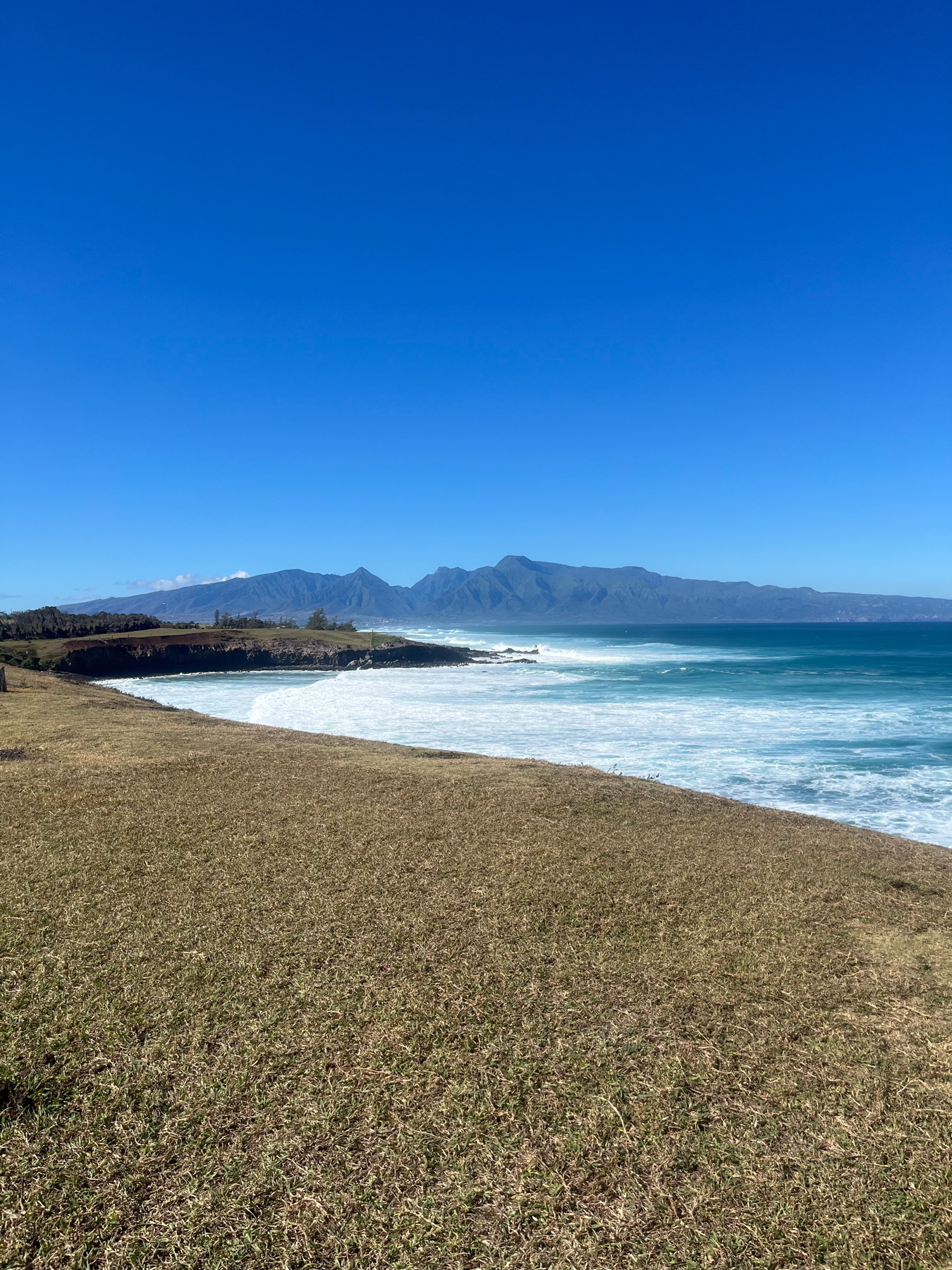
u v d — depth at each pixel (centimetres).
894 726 2911
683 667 7112
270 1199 343
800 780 1905
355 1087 418
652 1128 393
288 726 2878
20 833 852
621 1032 481
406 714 3309
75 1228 325
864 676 5881
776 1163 371
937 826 1497
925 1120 405
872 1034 487
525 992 528
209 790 1064
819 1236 330
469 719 3112
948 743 2488
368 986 530
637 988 540
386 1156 370
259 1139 379
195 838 852
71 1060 435
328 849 827
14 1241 317
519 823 951
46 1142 372
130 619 8419
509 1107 406
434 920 648
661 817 1032
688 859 842
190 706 3888
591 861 817
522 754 2228
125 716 1833
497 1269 311
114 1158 363
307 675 6556
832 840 988
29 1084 412
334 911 661
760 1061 454
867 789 1812
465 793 1095
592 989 535
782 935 641
